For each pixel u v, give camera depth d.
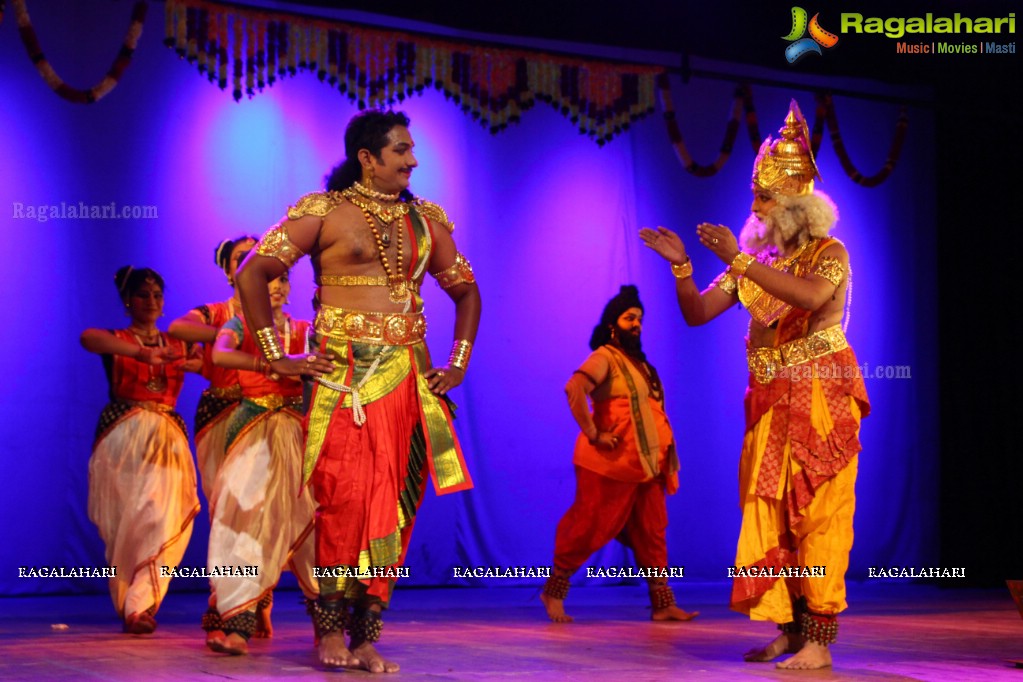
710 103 10.45
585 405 6.75
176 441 6.15
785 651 4.61
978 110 10.59
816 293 4.41
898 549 10.76
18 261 8.22
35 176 8.29
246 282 4.26
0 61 8.21
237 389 5.36
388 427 4.28
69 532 8.24
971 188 10.94
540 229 9.88
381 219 4.34
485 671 4.19
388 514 4.24
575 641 5.35
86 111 8.45
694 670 4.26
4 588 8.04
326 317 4.33
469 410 9.48
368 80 8.13
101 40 8.52
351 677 4.00
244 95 8.91
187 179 8.70
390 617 6.80
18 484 8.12
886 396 10.83
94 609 7.20
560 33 9.77
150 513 5.89
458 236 9.59
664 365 10.20
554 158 9.98
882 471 10.77
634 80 9.08
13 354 8.16
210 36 7.54
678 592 9.11
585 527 6.66
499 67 8.59
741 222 10.58
